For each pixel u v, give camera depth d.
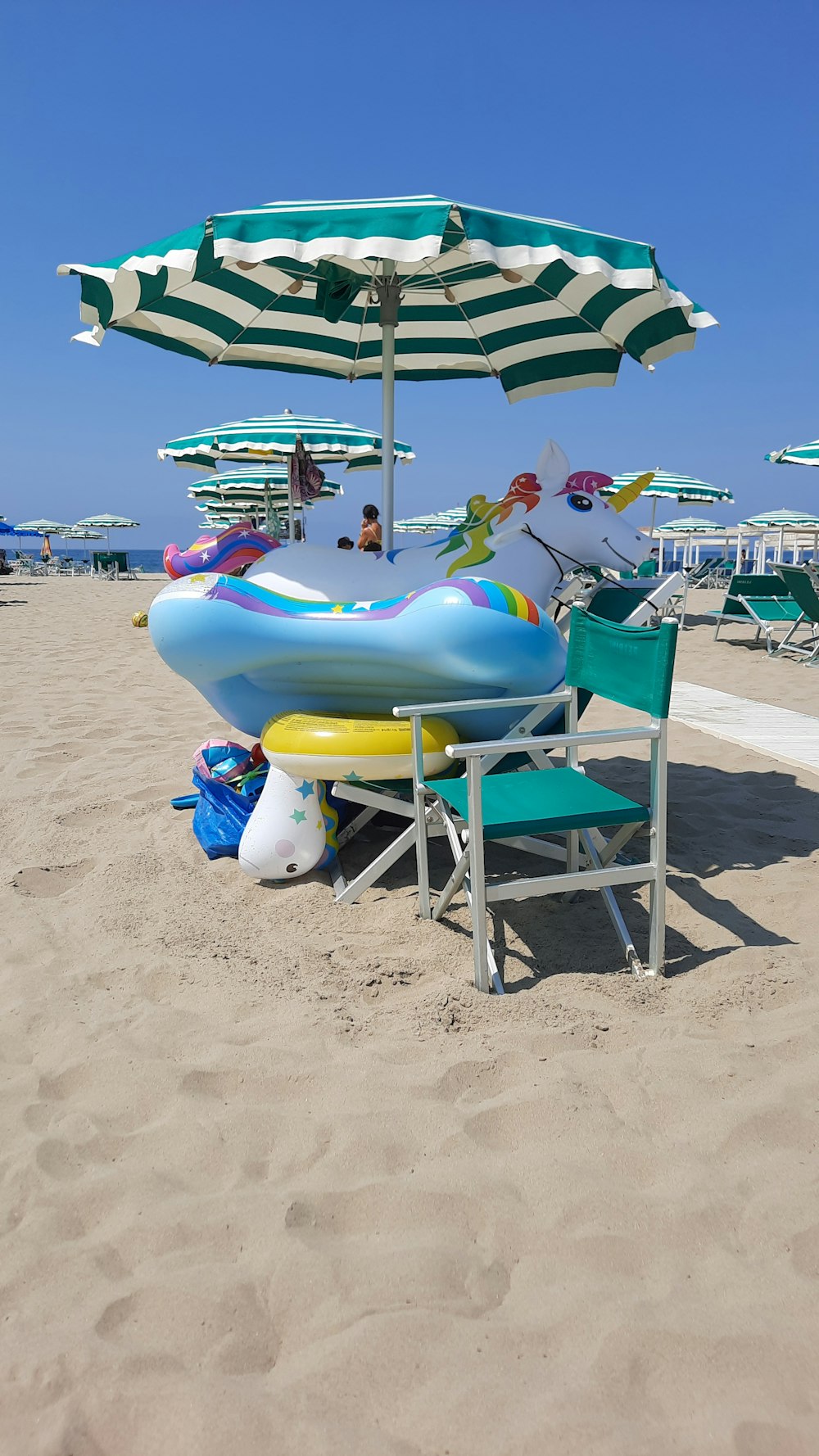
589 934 3.10
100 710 7.14
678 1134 2.03
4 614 18.02
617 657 2.89
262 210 2.86
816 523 20.42
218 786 4.06
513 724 3.59
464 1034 2.46
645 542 3.88
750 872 3.57
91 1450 1.35
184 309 4.45
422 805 3.18
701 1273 1.66
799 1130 2.03
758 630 12.52
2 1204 1.86
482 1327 1.55
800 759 5.11
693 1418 1.38
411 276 4.20
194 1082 2.26
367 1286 1.64
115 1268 1.69
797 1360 1.48
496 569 3.77
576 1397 1.42
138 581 36.38
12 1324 1.57
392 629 3.38
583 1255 1.70
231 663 3.58
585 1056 2.33
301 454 9.31
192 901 3.39
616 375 4.86
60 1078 2.29
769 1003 2.59
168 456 11.24
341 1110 2.13
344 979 2.80
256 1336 1.54
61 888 3.58
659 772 2.68
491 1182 1.89
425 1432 1.37
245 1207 1.83
